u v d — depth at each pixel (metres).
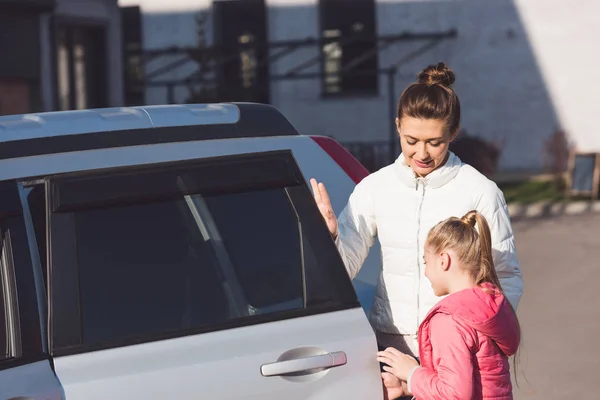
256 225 4.24
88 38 21.03
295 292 4.13
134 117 4.58
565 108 28.08
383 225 4.80
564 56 27.92
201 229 4.22
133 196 4.05
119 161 4.27
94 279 3.93
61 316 3.78
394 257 4.77
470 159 25.17
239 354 3.94
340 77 29.78
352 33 29.55
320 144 5.43
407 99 4.53
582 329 11.18
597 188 22.52
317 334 4.07
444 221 4.45
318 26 29.62
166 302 4.04
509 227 4.70
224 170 4.21
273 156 4.31
